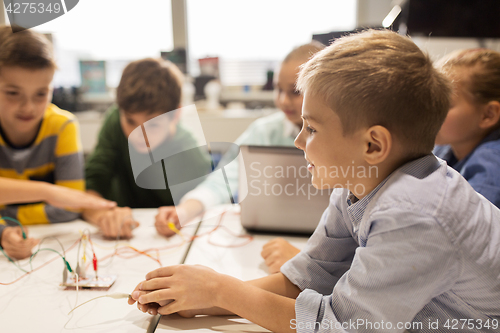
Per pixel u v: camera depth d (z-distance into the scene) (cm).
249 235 85
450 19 163
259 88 246
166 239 84
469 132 87
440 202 42
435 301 46
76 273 61
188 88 231
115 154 141
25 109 99
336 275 59
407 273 40
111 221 87
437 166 47
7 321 50
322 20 239
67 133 115
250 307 49
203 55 247
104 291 59
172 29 243
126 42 243
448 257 40
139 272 66
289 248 70
